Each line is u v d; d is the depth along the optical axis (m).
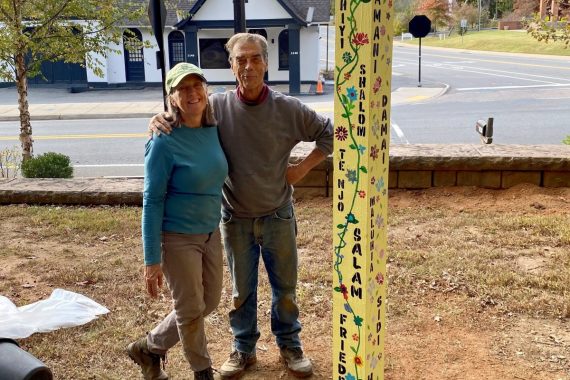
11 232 6.08
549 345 3.72
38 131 17.52
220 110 3.07
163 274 3.04
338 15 2.24
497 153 6.76
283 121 3.06
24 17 10.24
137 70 27.73
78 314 4.16
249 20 24.66
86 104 22.53
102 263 5.21
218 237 3.12
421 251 5.21
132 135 16.33
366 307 2.41
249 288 3.37
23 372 2.02
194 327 3.04
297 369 3.41
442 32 58.62
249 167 3.08
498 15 67.56
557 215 5.98
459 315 4.11
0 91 28.14
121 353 3.72
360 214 2.34
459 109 19.12
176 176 2.86
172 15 26.00
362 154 2.28
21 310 4.16
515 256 5.08
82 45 10.55
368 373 2.51
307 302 4.33
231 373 3.43
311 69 26.66
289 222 3.25
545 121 16.28
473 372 3.44
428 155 6.72
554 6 8.75
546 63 33.44
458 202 6.50
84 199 7.01
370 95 2.22
